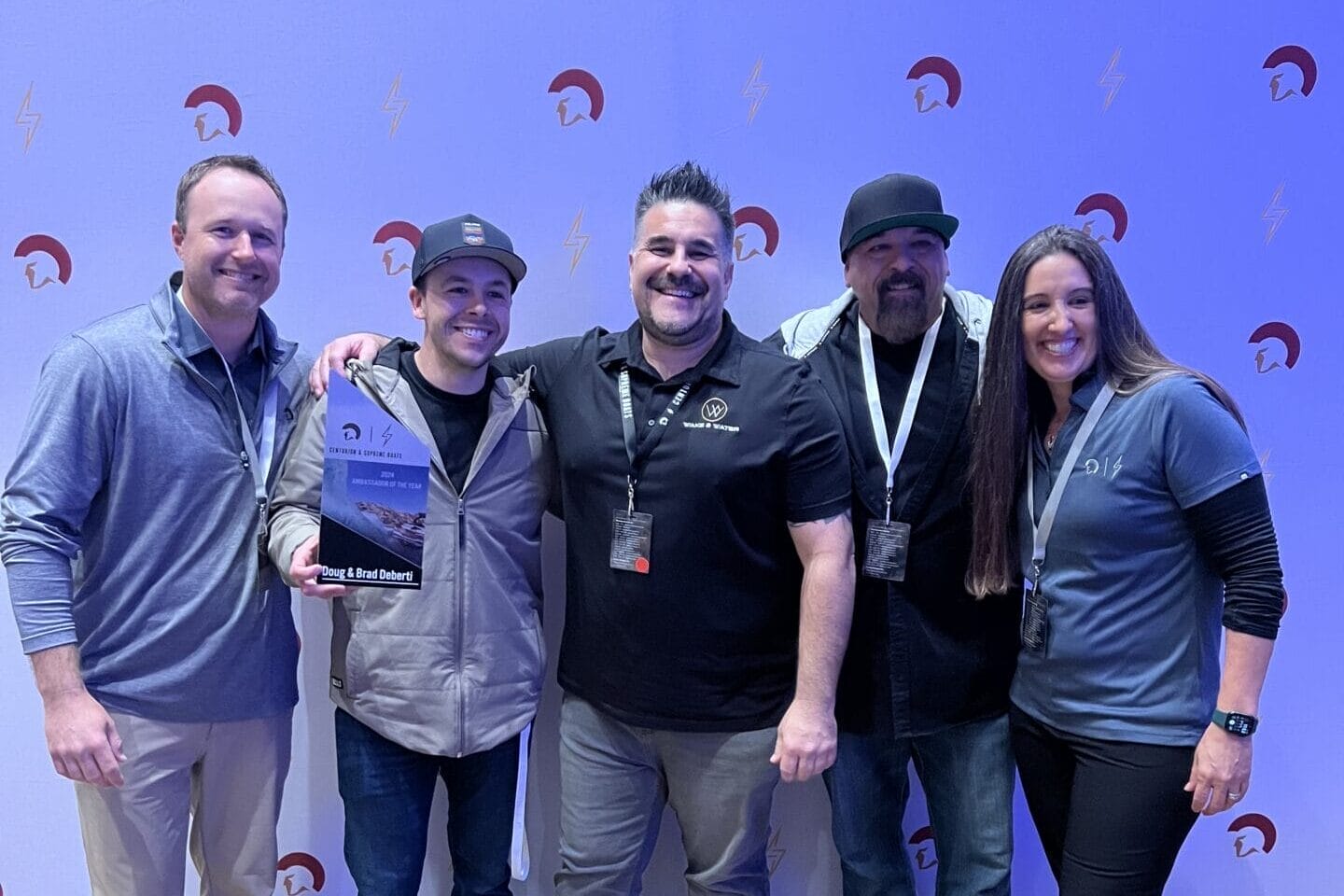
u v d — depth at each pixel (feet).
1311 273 6.22
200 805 5.14
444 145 5.83
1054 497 4.61
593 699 5.05
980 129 6.00
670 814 6.27
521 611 5.12
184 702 4.80
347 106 5.78
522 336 5.99
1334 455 6.35
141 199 5.77
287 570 4.61
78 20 5.63
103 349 4.62
